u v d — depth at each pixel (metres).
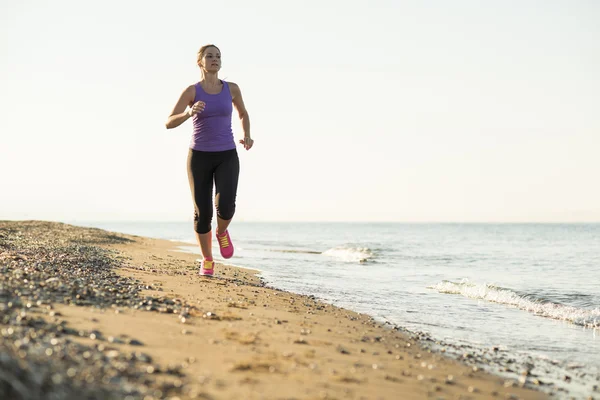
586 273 15.10
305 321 6.13
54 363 2.99
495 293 9.98
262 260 17.27
